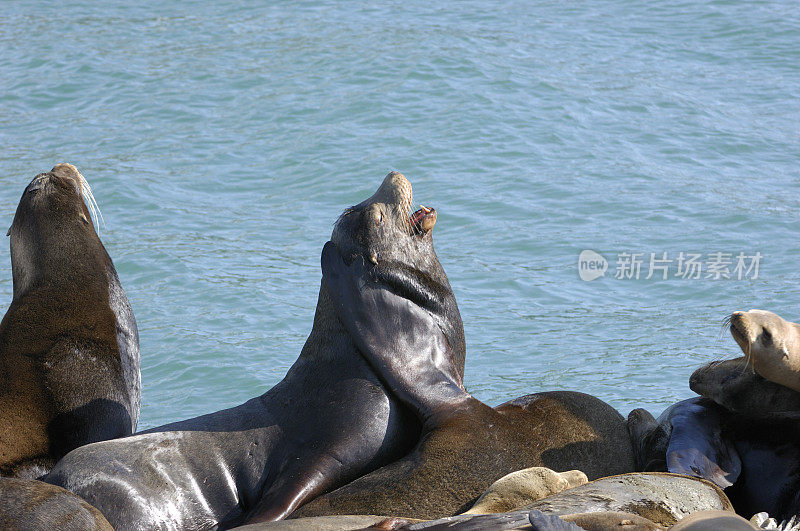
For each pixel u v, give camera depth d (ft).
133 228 238.27
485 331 182.09
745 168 274.77
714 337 177.58
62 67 370.53
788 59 368.07
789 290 197.47
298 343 176.86
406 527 71.10
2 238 232.94
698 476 78.95
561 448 90.17
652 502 73.51
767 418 86.69
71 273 106.83
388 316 95.45
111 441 90.27
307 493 86.53
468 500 85.15
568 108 317.63
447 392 92.43
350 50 374.84
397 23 418.31
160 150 292.81
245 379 161.27
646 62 368.07
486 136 293.84
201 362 168.35
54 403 98.68
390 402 92.53
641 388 155.84
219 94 339.77
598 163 276.41
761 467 85.76
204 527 87.66
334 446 89.15
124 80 356.38
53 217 108.37
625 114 314.96
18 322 103.24
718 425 88.33
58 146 297.74
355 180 265.13
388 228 98.63
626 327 183.42
